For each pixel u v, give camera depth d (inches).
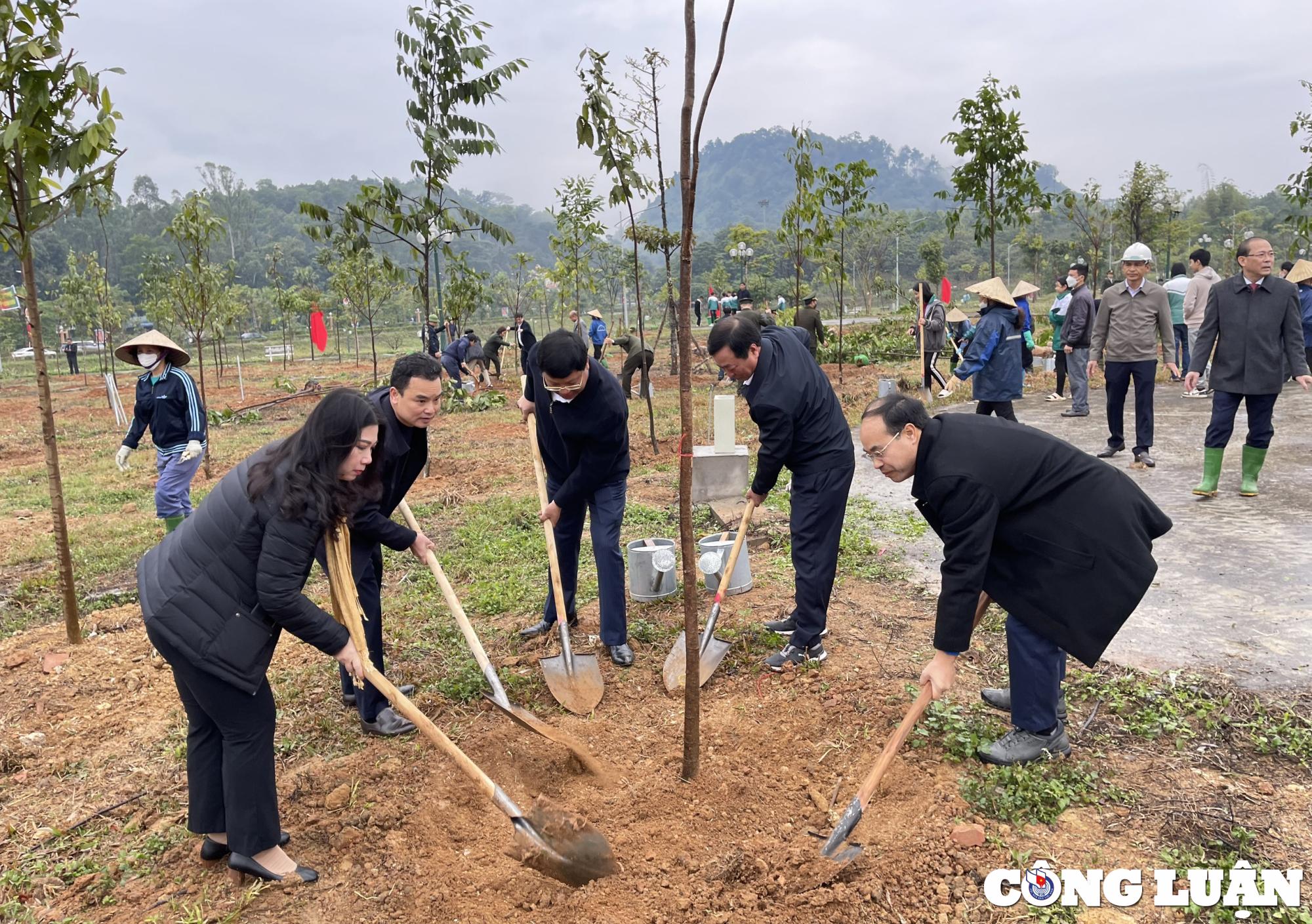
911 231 2144.4
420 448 167.2
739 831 135.6
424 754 161.5
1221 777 137.5
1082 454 136.6
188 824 140.8
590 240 768.3
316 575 272.5
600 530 190.7
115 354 277.1
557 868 121.9
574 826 131.5
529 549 278.2
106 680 199.6
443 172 388.8
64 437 641.0
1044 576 135.9
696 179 123.7
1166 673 167.9
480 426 573.0
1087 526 133.6
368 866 131.3
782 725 166.1
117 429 681.6
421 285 403.5
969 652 187.5
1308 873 115.5
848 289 2089.1
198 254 461.4
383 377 1008.2
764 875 123.8
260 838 126.5
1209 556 225.0
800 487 183.6
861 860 125.0
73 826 145.1
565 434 179.3
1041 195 513.0
